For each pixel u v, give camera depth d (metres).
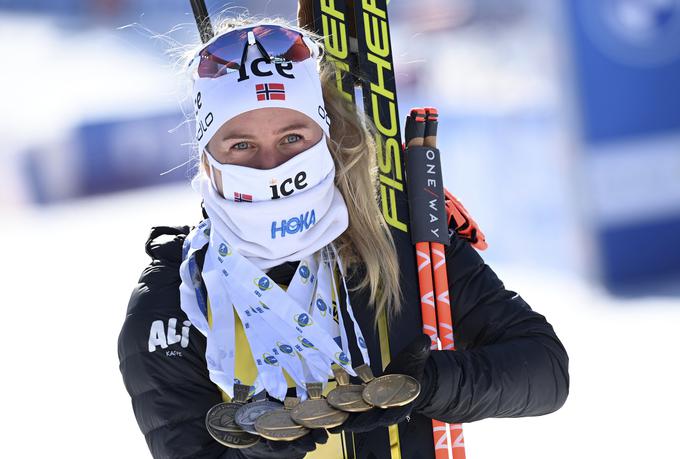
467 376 6.92
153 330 7.23
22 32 54.28
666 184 31.66
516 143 34.22
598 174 31.70
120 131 50.28
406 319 7.65
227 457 6.70
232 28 7.34
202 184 7.31
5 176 48.88
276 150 7.03
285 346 7.04
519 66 43.75
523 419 20.12
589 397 20.94
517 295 7.73
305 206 7.07
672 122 31.62
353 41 8.30
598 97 31.58
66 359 26.30
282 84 6.98
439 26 47.66
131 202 48.62
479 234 8.08
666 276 31.44
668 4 31.09
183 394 7.12
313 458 7.30
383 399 6.25
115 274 35.97
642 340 24.50
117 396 23.20
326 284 7.29
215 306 7.13
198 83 7.18
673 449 17.95
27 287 34.75
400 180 7.92
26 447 20.41
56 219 46.50
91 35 54.94
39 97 50.78
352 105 7.75
